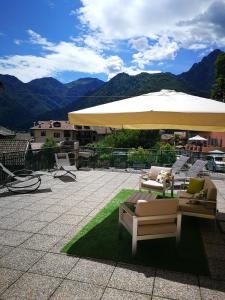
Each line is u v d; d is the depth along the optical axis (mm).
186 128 6043
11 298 3412
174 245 5031
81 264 4266
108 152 14305
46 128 85250
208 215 5820
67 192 8781
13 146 22547
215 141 32906
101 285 3738
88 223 6016
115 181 10695
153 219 4562
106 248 4816
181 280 3908
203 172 13242
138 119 4047
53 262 4305
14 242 4988
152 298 3502
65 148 14078
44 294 3510
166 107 4145
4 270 4043
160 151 13953
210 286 3781
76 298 3449
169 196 8469
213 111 3873
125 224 4957
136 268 4191
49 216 6430
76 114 4688
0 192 8641
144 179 8852
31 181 10367
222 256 4664
